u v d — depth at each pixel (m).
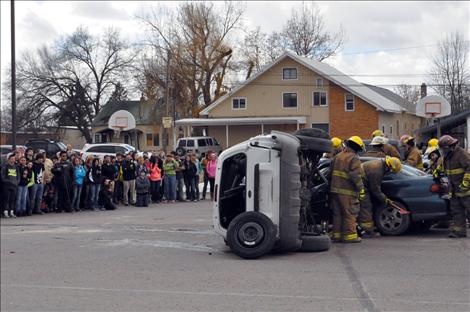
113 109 73.94
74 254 11.61
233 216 11.12
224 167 11.02
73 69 70.12
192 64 57.41
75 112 69.88
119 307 7.50
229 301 7.58
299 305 7.28
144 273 9.55
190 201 23.44
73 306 7.62
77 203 19.92
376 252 10.62
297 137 10.88
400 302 7.29
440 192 12.07
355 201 11.58
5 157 20.95
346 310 7.00
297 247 10.60
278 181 10.40
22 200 18.53
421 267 9.31
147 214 18.78
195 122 52.09
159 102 61.56
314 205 12.05
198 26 57.22
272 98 54.12
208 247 12.02
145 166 21.56
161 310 7.28
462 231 11.98
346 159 11.46
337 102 52.62
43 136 70.50
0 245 12.96
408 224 12.26
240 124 52.75
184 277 9.13
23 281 9.23
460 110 51.97
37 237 14.12
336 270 9.27
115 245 12.61
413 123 67.38
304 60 53.25
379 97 57.56
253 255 10.34
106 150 34.50
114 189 21.47
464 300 7.34
